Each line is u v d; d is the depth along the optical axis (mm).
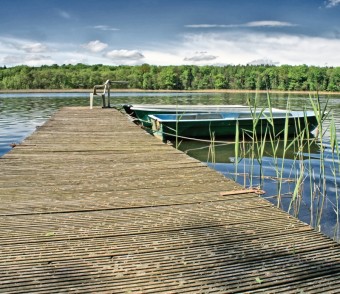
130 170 3787
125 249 1924
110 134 6477
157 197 2867
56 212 2500
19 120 12797
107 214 2469
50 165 3975
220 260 1811
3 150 7508
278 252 1898
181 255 1862
